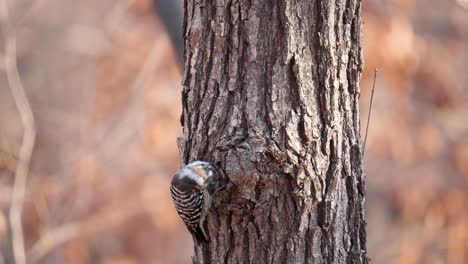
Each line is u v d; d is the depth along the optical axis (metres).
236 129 6.96
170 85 15.59
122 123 15.98
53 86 18.12
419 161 16.20
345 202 7.18
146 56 15.84
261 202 6.94
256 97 6.92
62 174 16.39
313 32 6.91
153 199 15.86
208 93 7.10
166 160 15.48
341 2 6.96
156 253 17.02
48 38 18.45
